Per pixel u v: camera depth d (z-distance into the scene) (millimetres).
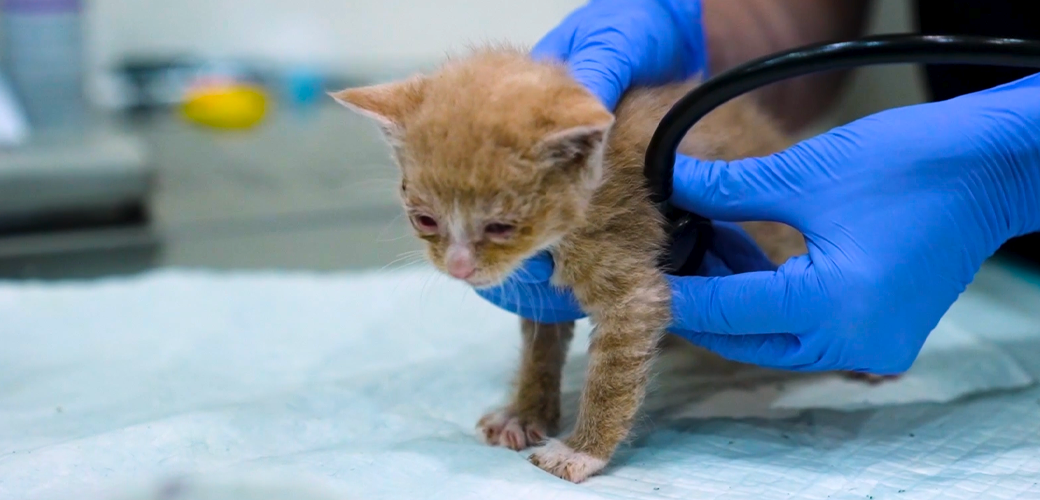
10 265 783
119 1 1069
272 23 1123
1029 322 666
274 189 937
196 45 1114
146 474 545
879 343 561
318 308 706
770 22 719
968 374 618
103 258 807
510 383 615
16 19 893
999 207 559
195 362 650
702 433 583
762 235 611
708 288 566
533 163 548
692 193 566
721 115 607
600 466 562
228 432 574
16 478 542
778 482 548
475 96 557
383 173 949
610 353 571
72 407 606
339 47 1146
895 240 554
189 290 725
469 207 553
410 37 1154
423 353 657
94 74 1062
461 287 721
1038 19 667
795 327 561
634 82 603
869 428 582
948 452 564
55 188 801
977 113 558
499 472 548
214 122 1034
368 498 531
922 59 517
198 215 881
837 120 908
